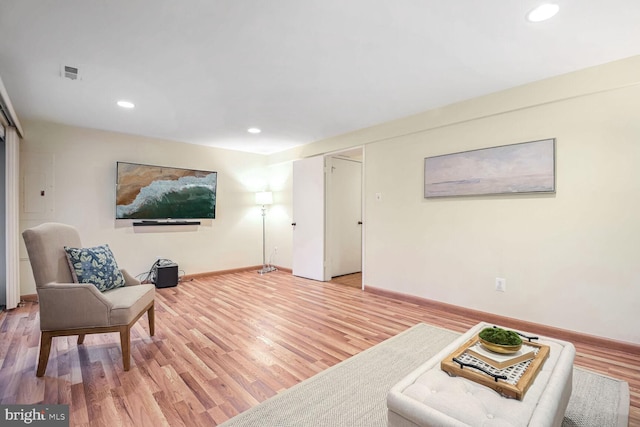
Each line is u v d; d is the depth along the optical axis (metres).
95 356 2.24
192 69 2.41
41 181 3.67
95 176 4.04
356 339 2.57
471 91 2.90
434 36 1.99
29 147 3.60
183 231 4.80
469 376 1.24
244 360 2.20
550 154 2.61
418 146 3.55
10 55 2.16
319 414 1.62
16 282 3.34
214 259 5.16
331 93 2.93
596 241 2.42
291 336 2.62
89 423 1.53
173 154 4.74
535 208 2.71
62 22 1.80
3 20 1.77
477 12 1.75
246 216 5.59
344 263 5.27
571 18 1.80
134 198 4.30
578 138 2.50
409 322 2.96
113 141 4.18
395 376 1.99
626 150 2.30
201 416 1.59
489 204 2.99
